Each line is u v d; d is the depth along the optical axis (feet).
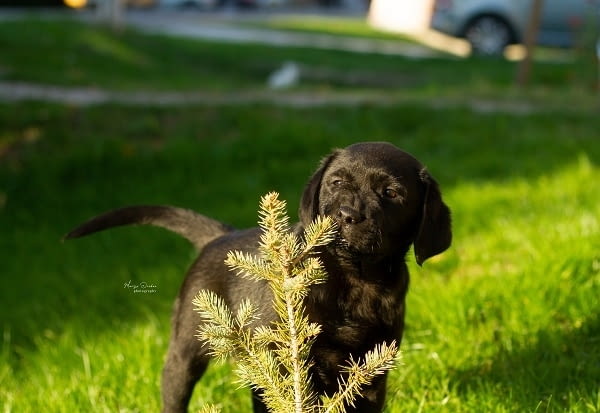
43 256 22.75
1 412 13.34
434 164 27.89
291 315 7.56
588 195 21.56
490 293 15.48
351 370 8.05
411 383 13.20
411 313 15.30
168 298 18.12
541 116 33.40
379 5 98.02
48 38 52.47
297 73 54.90
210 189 27.14
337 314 10.46
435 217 10.71
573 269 15.60
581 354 13.58
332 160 11.07
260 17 114.73
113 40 57.67
